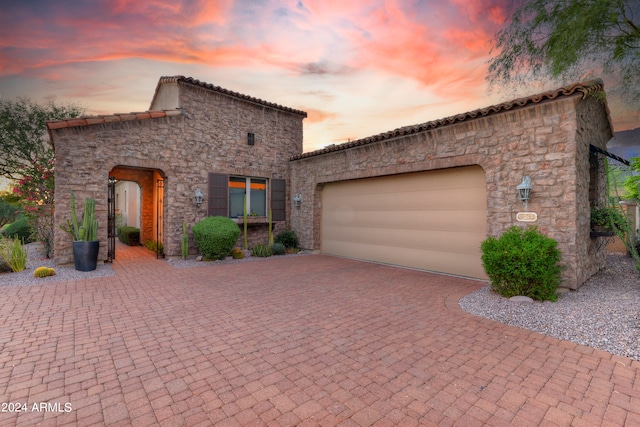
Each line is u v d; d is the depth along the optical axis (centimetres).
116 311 472
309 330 402
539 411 236
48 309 476
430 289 618
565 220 541
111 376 284
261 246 1077
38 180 980
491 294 557
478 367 305
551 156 557
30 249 1116
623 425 221
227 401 247
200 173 1012
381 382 277
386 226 905
